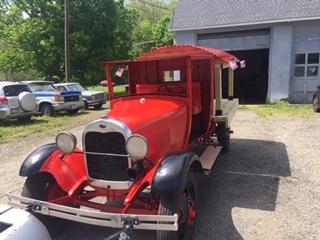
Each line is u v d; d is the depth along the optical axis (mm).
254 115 14328
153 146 4578
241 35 19078
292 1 18469
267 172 6973
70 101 17031
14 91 14445
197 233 4617
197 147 6527
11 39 29141
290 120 12930
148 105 5234
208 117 6730
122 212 3996
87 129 4262
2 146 10133
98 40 27609
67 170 4500
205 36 19812
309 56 17984
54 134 11812
